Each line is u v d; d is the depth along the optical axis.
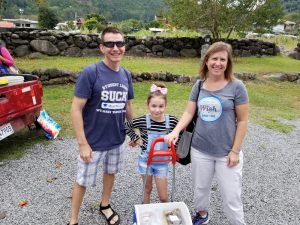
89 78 2.27
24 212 2.88
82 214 2.87
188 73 8.84
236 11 11.30
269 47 13.84
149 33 14.99
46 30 10.49
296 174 3.92
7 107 3.69
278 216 3.01
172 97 7.10
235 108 2.25
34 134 4.75
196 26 11.91
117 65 2.38
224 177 2.33
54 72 7.60
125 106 2.52
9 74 4.56
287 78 9.75
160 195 2.64
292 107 7.14
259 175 3.84
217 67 2.19
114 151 2.60
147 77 8.38
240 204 2.39
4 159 3.91
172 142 2.28
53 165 3.81
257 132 5.36
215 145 2.31
